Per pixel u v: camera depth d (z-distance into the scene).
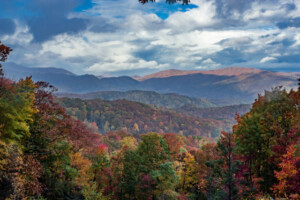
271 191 20.75
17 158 14.20
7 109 13.48
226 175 17.86
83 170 26.77
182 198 27.97
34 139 19.52
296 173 15.54
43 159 20.06
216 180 19.56
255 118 24.28
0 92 13.92
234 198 17.06
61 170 22.61
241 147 23.78
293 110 22.86
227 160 18.73
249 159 23.62
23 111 15.56
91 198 23.47
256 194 19.08
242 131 24.50
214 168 18.95
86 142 24.81
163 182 26.53
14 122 13.68
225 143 19.34
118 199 28.03
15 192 13.52
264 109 25.50
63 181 23.55
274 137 22.75
